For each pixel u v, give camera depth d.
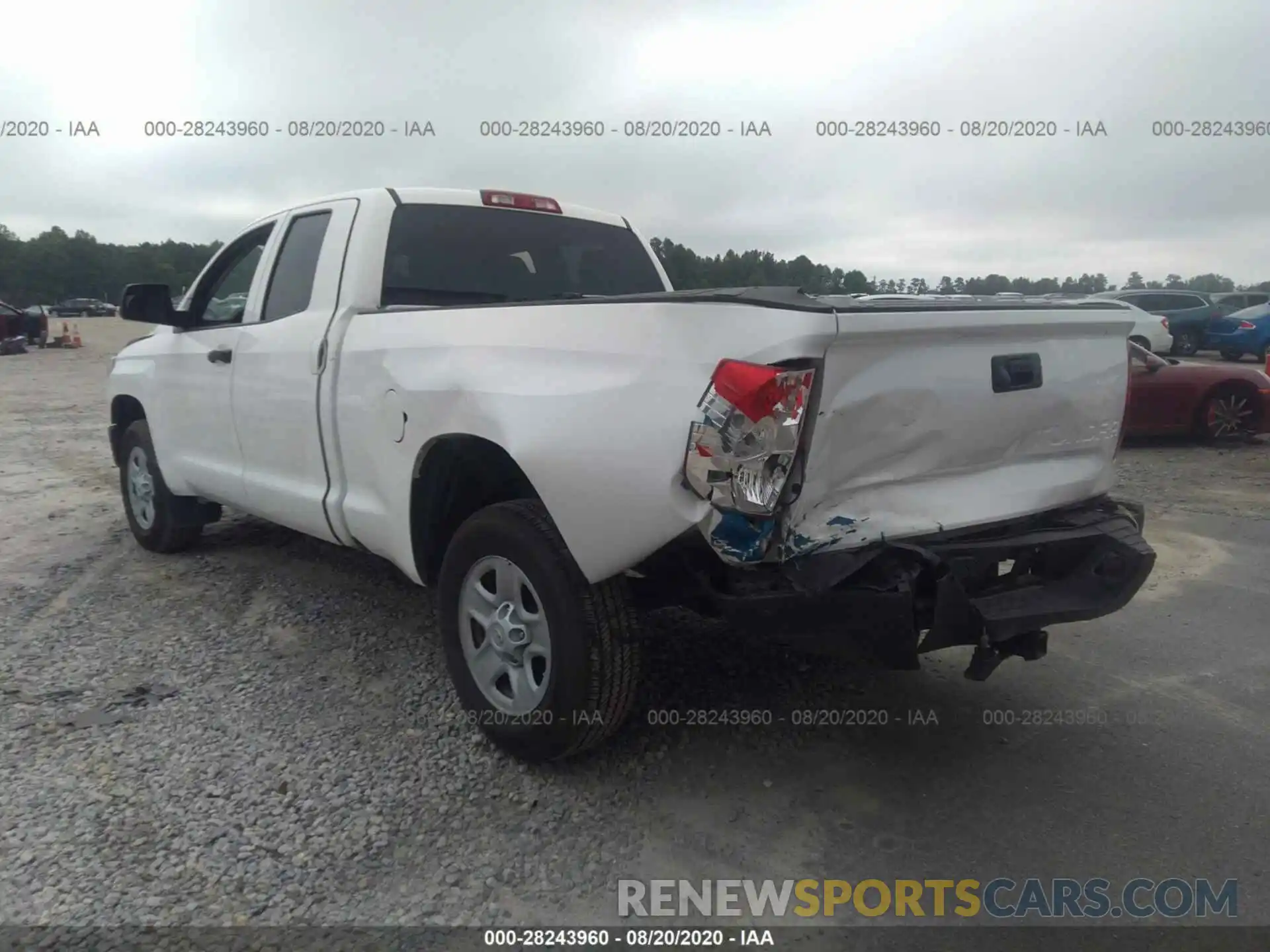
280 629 4.56
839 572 2.70
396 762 3.33
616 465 2.76
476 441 3.29
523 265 4.58
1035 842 2.96
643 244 5.19
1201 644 4.59
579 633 3.01
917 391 2.88
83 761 3.29
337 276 4.10
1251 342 20.83
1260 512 7.41
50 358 25.36
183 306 5.25
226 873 2.71
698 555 2.81
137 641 4.40
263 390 4.36
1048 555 3.15
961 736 3.62
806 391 2.62
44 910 2.54
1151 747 3.55
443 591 3.49
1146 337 20.12
